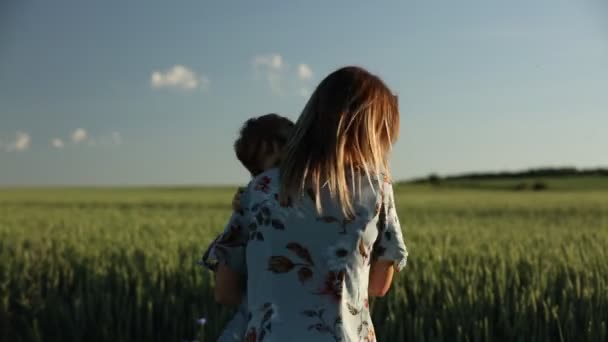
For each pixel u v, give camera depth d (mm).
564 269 6941
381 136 2137
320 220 2084
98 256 8305
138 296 6094
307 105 2131
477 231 12703
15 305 6676
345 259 2084
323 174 2070
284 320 2066
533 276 6578
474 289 6109
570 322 5379
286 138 2430
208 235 10930
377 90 2105
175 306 6121
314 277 2082
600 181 72062
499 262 7582
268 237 2111
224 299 2279
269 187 2156
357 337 2100
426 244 9305
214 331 5586
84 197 45000
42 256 8477
